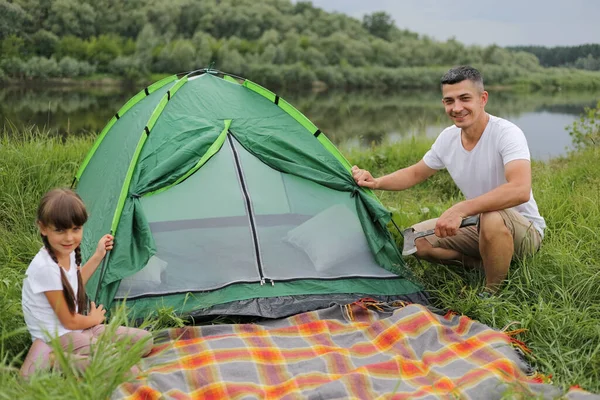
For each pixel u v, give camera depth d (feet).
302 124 14.07
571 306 11.85
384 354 10.59
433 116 66.95
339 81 142.82
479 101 12.53
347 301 12.17
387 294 12.63
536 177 22.54
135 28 129.18
